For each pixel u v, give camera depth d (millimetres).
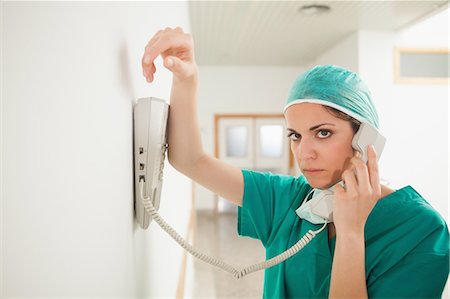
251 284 2826
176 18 1579
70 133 354
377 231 721
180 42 619
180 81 680
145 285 731
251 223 911
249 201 869
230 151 6211
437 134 4059
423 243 674
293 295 769
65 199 342
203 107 6090
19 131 274
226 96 6113
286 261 786
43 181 305
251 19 3643
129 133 580
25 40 282
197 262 3361
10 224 264
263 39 4402
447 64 4133
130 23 609
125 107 560
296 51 5055
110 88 480
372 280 683
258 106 6145
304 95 673
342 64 4473
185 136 726
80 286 372
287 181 906
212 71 6094
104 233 448
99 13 437
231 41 4496
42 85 304
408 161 4012
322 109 662
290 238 824
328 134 669
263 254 3754
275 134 6215
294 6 3281
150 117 599
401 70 4086
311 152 669
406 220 711
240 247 4031
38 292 297
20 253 275
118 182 512
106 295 453
